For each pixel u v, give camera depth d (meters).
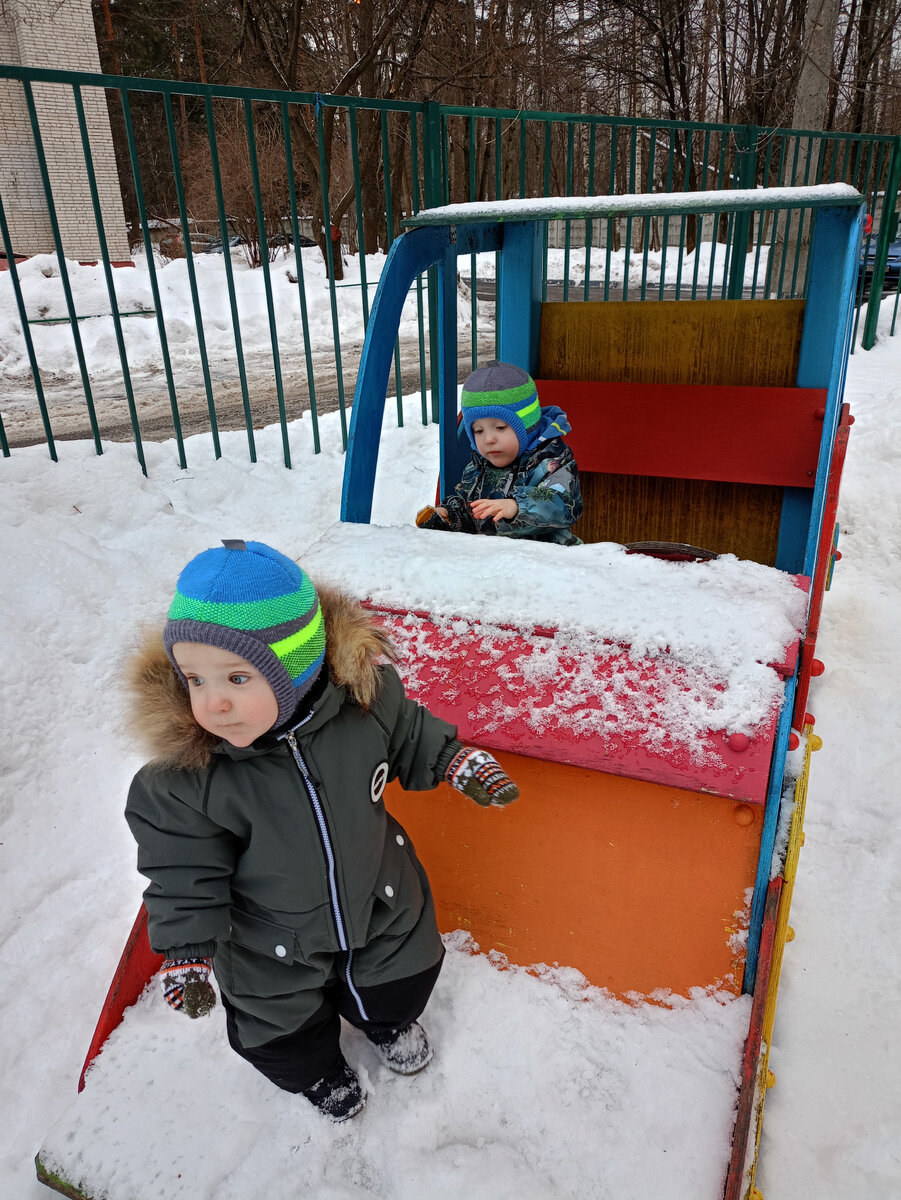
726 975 1.72
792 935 2.24
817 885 2.52
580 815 1.76
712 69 17.92
